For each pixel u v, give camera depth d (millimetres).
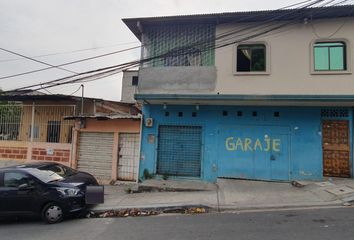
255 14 12203
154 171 13477
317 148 12375
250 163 12812
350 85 11695
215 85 12617
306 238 6223
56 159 14773
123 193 11758
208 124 13258
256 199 9852
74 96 15352
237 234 6664
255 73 12336
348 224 7090
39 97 15195
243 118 13031
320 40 12109
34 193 8875
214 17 12617
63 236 7238
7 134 15789
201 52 13070
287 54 12227
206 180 13000
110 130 14266
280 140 12672
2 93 14898
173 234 6871
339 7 11422
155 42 13547
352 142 12234
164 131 13688
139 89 13211
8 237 7445
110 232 7309
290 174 12438
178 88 12898
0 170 9383
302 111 12641
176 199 10188
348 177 12141
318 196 9891
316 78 11930
